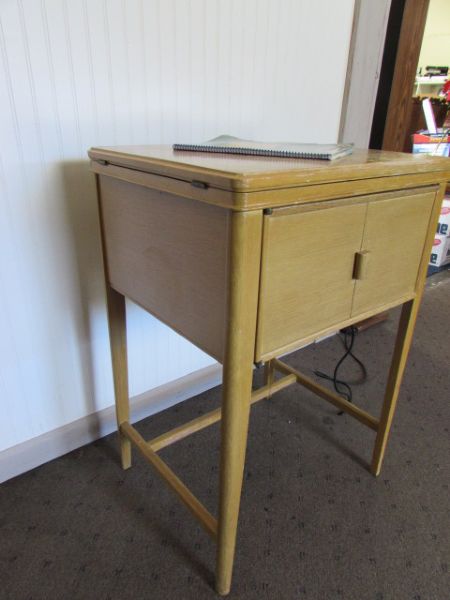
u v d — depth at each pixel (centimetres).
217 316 55
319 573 77
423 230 73
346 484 97
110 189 72
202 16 91
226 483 62
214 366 128
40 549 80
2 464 93
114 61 83
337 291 62
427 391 133
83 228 89
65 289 91
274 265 52
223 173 46
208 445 108
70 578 75
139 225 67
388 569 78
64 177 83
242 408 57
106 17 79
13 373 90
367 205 61
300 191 50
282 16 104
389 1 122
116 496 92
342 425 116
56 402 99
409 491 96
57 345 94
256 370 142
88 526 85
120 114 87
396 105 153
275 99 112
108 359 104
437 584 76
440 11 334
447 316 188
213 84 99
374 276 68
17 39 71
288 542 83
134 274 73
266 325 55
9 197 78
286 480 98
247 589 74
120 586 74
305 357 150
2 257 81
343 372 142
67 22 75
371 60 127
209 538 83
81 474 97
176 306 64
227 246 49
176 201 56
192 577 76
